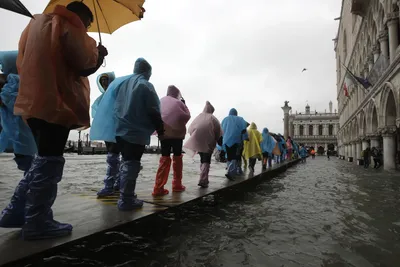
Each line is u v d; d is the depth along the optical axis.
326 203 5.01
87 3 2.87
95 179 7.57
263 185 7.83
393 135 13.46
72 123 2.23
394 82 11.57
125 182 3.16
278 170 11.82
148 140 3.32
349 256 2.44
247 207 4.65
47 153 2.18
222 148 6.98
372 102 16.28
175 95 4.85
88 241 2.27
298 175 11.29
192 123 5.51
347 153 31.58
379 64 14.05
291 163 18.41
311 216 3.97
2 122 2.54
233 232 3.16
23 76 2.08
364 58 19.89
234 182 6.07
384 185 7.71
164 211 3.24
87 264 2.23
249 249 2.60
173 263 2.27
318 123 78.31
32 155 2.68
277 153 13.15
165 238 2.94
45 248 1.97
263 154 10.78
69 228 2.31
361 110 20.28
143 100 3.20
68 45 2.15
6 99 2.50
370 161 17.80
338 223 3.57
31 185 2.14
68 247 2.12
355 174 11.67
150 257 2.40
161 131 3.41
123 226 2.61
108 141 3.87
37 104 2.04
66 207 3.29
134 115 3.14
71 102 2.27
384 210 4.36
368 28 17.41
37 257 1.92
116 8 2.97
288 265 2.24
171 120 4.36
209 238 2.94
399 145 15.40
